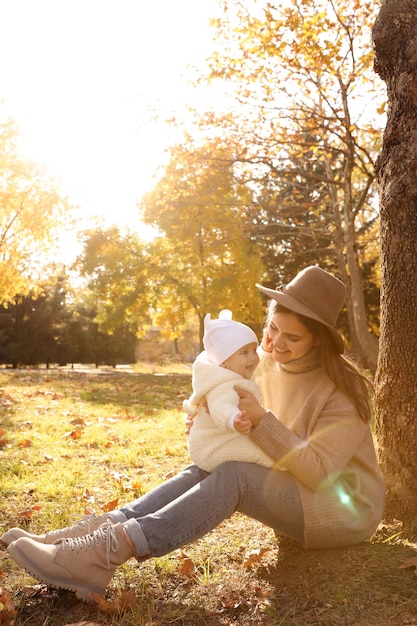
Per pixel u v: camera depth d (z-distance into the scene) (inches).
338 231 709.9
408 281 130.3
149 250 790.5
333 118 571.2
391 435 132.2
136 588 105.3
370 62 559.8
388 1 132.0
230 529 134.2
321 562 108.7
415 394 128.7
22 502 153.3
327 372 110.2
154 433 256.1
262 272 771.4
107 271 794.2
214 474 101.5
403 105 129.6
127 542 96.1
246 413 102.8
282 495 101.7
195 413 112.7
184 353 1674.5
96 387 456.4
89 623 89.6
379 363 138.1
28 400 354.0
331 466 102.0
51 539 102.1
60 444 230.5
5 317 1343.5
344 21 545.6
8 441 231.3
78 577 96.2
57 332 1433.3
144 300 815.1
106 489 169.3
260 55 549.0
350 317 723.4
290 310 109.3
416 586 98.5
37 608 97.2
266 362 121.3
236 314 786.2
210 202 677.3
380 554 109.0
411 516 127.3
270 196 776.3
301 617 92.8
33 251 845.2
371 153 719.7
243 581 107.3
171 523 96.3
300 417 109.5
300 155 617.0
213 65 572.4
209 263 789.2
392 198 130.8
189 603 99.4
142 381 554.9
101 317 828.6
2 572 107.8
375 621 89.5
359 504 107.7
